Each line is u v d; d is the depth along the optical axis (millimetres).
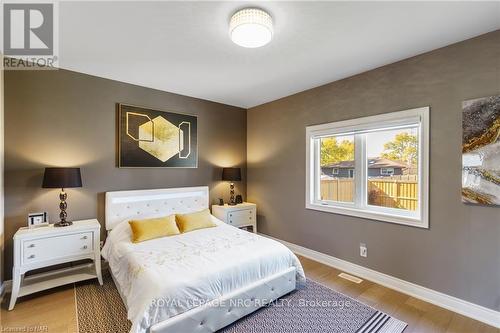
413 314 2188
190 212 3475
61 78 2854
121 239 2715
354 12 1799
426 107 2391
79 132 2969
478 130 2078
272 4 1718
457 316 2156
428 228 2395
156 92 3572
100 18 1875
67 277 2621
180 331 1699
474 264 2127
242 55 2502
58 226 2562
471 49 2135
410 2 1687
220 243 2602
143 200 3359
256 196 4441
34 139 2697
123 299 2225
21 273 2246
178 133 3768
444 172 2287
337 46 2311
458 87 2203
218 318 1901
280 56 2518
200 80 3219
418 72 2455
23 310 2209
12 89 2580
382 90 2734
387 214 2730
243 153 4617
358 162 3068
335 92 3207
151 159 3500
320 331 1964
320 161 3539
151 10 1783
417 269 2477
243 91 3672
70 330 1959
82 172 2986
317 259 3422
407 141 2664
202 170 4059
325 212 3330
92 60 2633
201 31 2066
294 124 3760
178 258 2186
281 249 2518
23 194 2633
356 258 2992
